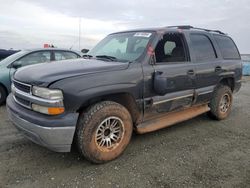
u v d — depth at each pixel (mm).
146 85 3816
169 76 4121
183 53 4590
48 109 3037
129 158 3691
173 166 3486
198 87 4789
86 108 3338
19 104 3477
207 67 4914
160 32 4242
